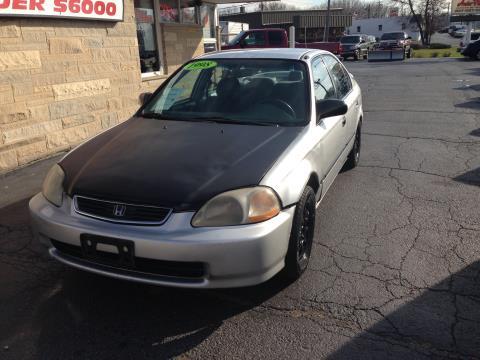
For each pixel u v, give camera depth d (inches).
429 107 422.0
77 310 120.1
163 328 112.9
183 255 102.7
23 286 131.3
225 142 130.8
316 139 141.9
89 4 279.9
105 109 309.4
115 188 111.7
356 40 1288.1
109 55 307.3
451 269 138.8
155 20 393.1
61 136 274.5
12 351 105.0
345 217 177.5
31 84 250.8
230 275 105.8
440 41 2295.8
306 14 1902.1
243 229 105.5
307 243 134.7
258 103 154.4
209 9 503.8
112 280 133.8
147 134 141.4
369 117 381.7
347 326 112.9
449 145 285.6
